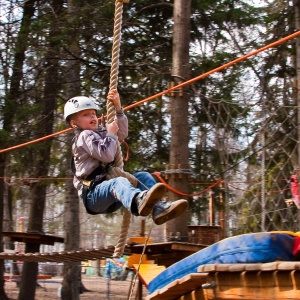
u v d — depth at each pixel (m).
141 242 16.91
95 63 24.17
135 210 7.68
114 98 8.87
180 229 16.77
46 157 25.77
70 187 23.94
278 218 21.14
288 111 19.52
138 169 25.33
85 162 8.34
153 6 22.17
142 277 15.69
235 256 8.96
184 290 9.40
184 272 9.81
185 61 17.66
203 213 27.09
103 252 13.17
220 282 8.65
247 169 20.56
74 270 24.23
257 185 18.69
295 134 19.45
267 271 8.11
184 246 15.06
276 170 21.11
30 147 24.03
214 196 23.81
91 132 8.30
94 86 25.09
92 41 23.64
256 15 24.25
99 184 8.22
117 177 8.12
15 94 25.33
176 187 16.94
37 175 25.98
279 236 8.80
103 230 62.69
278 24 21.56
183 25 17.84
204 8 23.50
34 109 23.88
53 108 25.33
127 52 24.73
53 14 23.81
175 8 18.06
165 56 24.88
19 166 25.48
